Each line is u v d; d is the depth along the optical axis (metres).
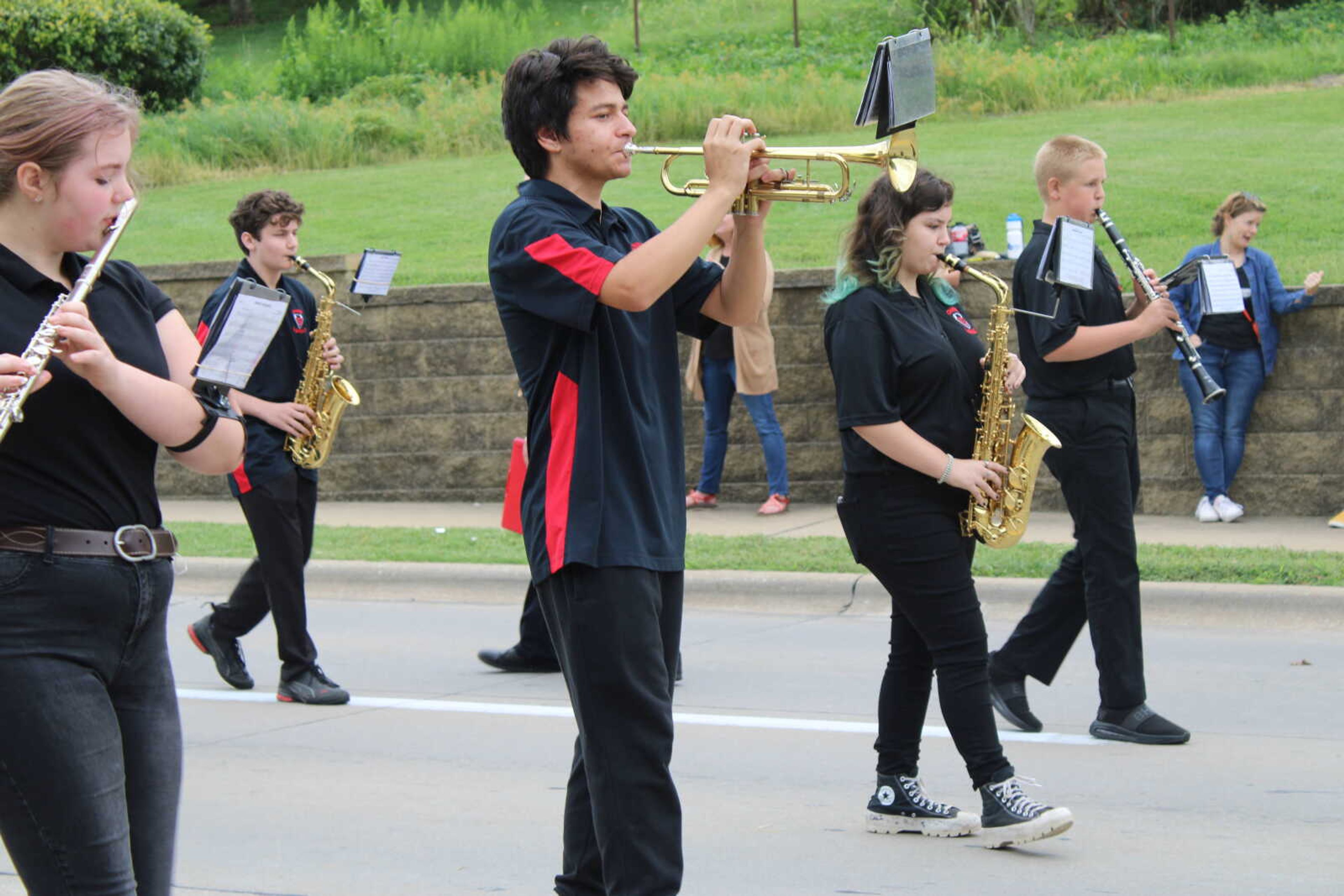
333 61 51.38
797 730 12.50
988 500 9.23
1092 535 11.66
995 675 12.34
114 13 45.09
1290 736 11.91
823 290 23.03
